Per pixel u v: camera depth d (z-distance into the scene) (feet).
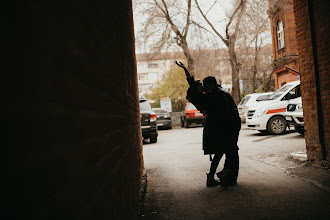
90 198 3.96
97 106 4.91
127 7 13.94
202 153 28.73
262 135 40.32
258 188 14.55
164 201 13.60
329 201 11.94
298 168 18.29
